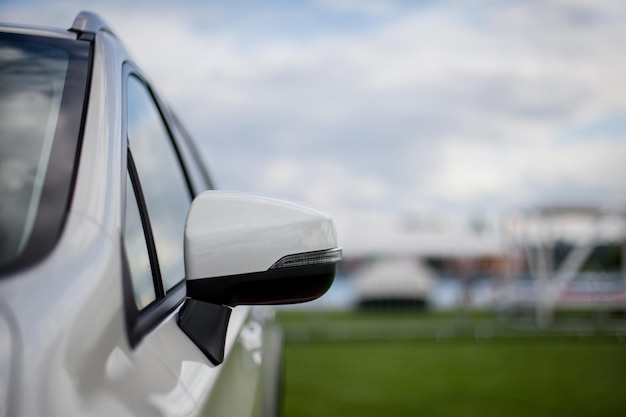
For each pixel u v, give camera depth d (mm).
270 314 3701
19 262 1000
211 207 1321
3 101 1287
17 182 1133
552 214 12094
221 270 1293
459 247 13086
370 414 5859
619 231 11953
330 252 1364
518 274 12461
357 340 10859
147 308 1307
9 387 830
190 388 1150
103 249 1088
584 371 7832
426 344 10352
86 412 870
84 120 1283
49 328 916
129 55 1886
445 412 5926
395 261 13312
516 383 7172
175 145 2480
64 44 1500
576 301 12016
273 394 3174
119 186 1225
